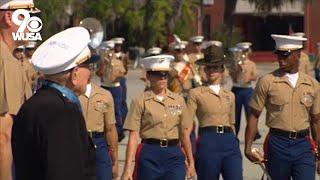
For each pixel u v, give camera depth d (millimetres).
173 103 14852
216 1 104250
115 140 15508
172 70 23438
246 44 29406
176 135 14883
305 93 14633
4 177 9023
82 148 8094
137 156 14781
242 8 109438
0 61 9242
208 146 15906
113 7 76188
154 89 14906
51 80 8422
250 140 15188
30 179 8062
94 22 15594
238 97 29094
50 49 8453
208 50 16516
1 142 9039
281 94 14602
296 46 14617
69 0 46469
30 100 8180
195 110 16203
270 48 109938
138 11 82188
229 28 89688
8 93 9219
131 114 14812
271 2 87188
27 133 8023
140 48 83125
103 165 15062
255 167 22656
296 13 107500
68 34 8578
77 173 7891
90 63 8805
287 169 14750
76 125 8047
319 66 39500
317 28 106812
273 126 14781
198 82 24266
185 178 14977
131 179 15008
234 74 29125
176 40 29359
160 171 14727
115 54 31781
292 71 14727
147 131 14805
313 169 14711
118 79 30156
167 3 83188
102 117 15156
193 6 87500
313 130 14984
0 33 9914
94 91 15078
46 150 7867
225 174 16031
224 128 16062
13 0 9852
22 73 9617
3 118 9117
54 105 8055
